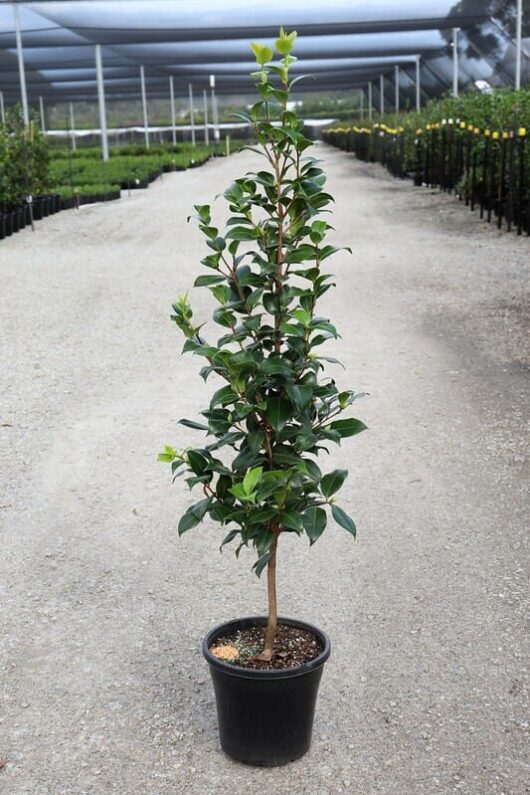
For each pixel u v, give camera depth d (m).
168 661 3.42
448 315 8.85
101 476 5.15
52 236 15.78
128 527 4.54
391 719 3.08
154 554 4.26
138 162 32.84
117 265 12.41
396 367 7.15
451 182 20.30
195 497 4.89
